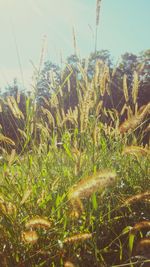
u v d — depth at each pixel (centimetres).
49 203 66
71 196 50
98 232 66
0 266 58
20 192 66
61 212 65
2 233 59
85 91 75
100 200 68
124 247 72
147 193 62
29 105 75
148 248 69
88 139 76
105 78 75
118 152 85
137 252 69
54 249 61
